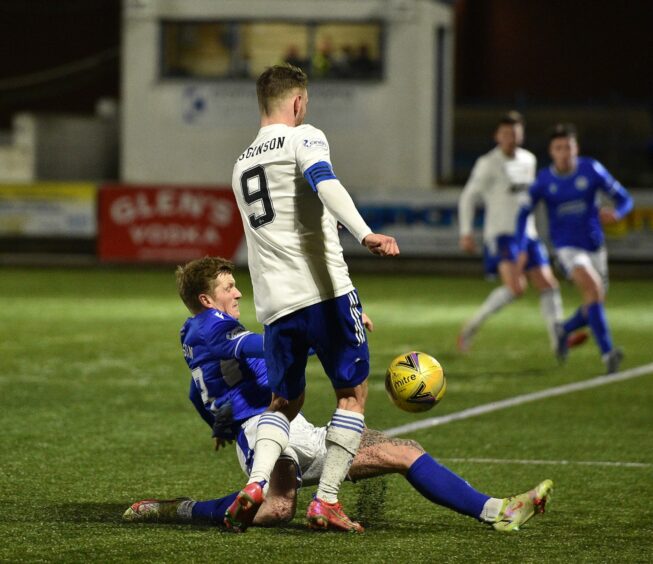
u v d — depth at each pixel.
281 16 76.62
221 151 78.00
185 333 17.47
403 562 15.14
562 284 63.78
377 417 26.80
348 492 19.34
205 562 15.07
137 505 17.23
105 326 43.34
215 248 67.19
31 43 92.44
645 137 90.31
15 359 35.25
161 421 25.91
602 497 19.28
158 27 77.50
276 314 16.03
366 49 77.06
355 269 69.12
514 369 34.44
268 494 16.80
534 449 23.42
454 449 23.42
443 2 81.75
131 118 78.44
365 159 77.62
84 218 68.62
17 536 16.36
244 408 16.91
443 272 68.00
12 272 65.44
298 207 16.05
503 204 37.69
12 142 86.44
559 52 100.62
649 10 99.56
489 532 16.78
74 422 25.69
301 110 16.78
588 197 34.09
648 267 66.56
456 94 100.62
